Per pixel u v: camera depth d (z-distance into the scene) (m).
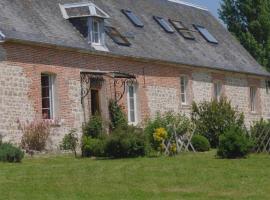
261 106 43.19
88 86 29.61
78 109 28.97
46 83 28.03
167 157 25.14
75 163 22.97
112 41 31.45
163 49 34.75
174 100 34.81
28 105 26.64
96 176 19.17
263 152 26.83
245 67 41.16
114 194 16.19
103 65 30.36
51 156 26.44
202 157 25.09
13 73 26.05
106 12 33.78
